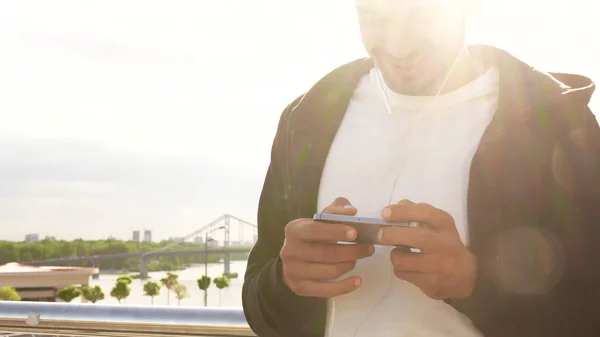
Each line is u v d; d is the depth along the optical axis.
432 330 1.00
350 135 1.16
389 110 1.11
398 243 0.87
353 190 1.11
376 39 1.01
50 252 113.19
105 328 1.62
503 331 0.96
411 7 0.94
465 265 0.89
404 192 1.05
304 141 1.21
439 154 1.05
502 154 1.01
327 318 1.13
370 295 1.04
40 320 1.69
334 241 0.92
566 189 0.97
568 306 0.93
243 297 1.30
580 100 1.00
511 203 0.99
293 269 0.96
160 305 1.61
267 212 1.36
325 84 1.22
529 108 1.01
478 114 1.05
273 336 1.23
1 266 43.94
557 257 0.95
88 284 47.91
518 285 0.96
